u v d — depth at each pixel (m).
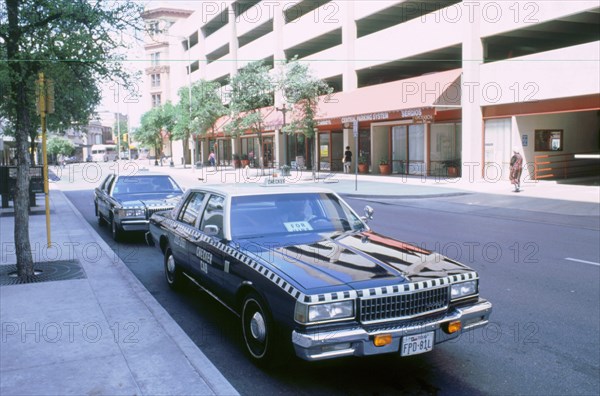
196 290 7.61
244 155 51.47
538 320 6.19
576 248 10.55
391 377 4.74
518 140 23.72
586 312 6.46
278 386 4.57
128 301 6.69
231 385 4.39
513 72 23.03
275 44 40.75
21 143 8.00
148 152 94.31
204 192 6.76
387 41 29.89
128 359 4.88
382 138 33.22
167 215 7.93
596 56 19.69
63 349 5.12
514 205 17.45
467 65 24.69
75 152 104.31
